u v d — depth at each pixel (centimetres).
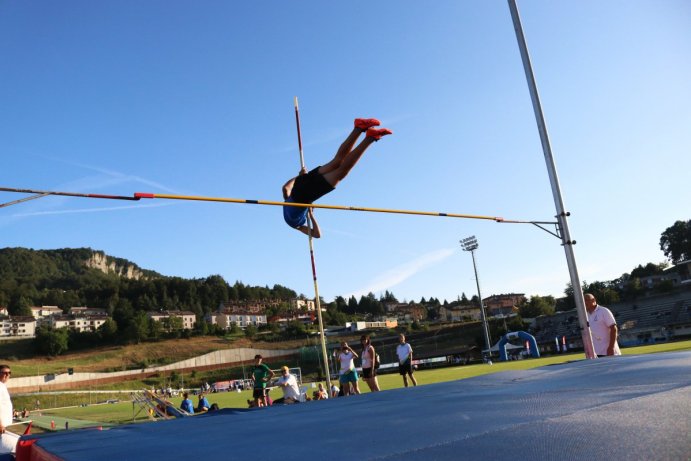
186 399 1451
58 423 1733
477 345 5528
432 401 284
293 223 584
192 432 264
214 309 13938
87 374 6944
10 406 518
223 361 7706
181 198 534
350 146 507
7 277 17225
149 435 266
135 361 7819
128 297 14238
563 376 337
